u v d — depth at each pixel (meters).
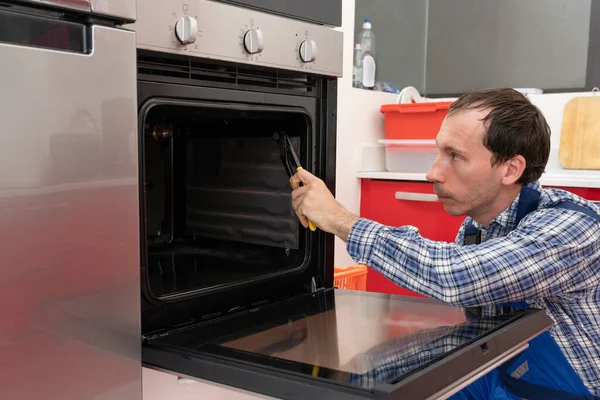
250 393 0.72
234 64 1.00
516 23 2.70
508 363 1.14
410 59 2.95
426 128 2.32
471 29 2.84
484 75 2.83
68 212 0.71
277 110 1.10
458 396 1.20
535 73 2.67
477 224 1.26
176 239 1.41
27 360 0.68
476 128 0.99
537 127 1.02
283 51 1.06
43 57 0.68
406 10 2.87
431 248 0.95
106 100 0.75
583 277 1.01
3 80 0.64
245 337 0.87
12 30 0.67
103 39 0.74
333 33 1.18
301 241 1.21
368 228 0.99
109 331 0.77
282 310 1.04
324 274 1.23
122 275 0.78
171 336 0.88
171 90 0.91
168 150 1.37
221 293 1.01
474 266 0.91
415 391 0.65
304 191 1.09
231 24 0.97
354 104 2.37
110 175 0.76
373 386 0.64
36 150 0.68
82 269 0.73
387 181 2.37
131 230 0.79
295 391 0.68
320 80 1.21
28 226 0.68
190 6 0.90
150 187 1.32
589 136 2.29
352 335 0.87
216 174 1.36
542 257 0.93
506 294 0.92
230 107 1.02
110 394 0.78
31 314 0.68
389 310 1.03
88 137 0.73
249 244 1.32
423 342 0.81
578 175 2.14
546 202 1.07
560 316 1.08
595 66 2.47
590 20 2.47
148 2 0.84
